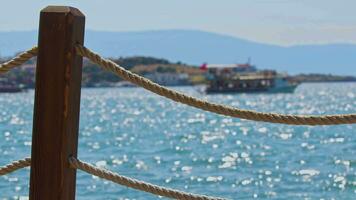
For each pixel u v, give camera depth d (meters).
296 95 152.25
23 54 6.32
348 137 47.53
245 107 99.81
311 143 43.94
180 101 6.10
